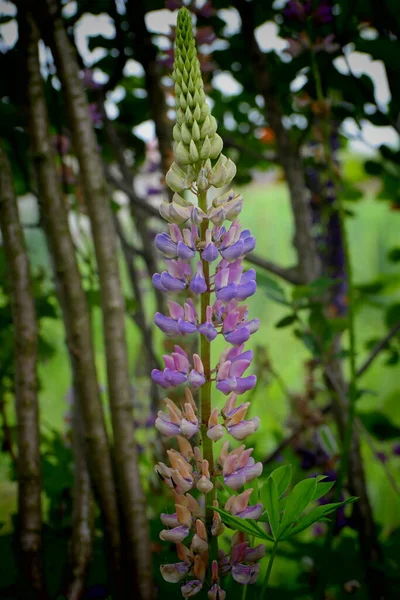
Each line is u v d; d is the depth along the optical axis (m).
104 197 0.92
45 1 0.89
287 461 1.45
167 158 1.20
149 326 1.50
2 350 1.18
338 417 1.11
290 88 1.23
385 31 1.01
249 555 0.72
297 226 1.19
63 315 0.91
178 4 1.08
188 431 0.70
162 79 1.23
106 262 0.91
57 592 0.91
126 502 0.90
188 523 0.71
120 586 0.90
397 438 1.34
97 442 0.90
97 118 1.18
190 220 0.71
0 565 0.93
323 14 0.98
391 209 1.63
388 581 1.02
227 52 1.21
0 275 1.18
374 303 1.61
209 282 0.72
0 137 1.01
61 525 1.08
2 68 0.97
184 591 0.71
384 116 1.04
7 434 1.08
